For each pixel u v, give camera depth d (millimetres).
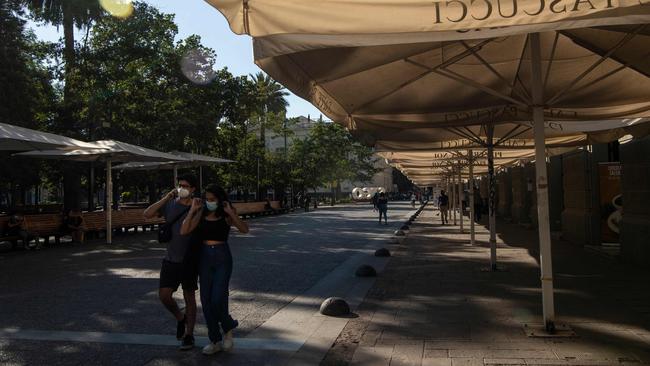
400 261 12695
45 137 14711
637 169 10875
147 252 15695
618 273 10023
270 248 16406
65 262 13523
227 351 5875
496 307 7559
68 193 26969
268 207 39969
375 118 9070
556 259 12203
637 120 9977
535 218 20969
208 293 5715
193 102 28000
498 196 32375
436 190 56156
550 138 11984
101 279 10789
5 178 27359
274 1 4109
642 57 6668
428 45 6312
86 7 25734
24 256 14922
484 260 12484
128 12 26094
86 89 25578
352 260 13312
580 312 7039
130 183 32438
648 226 10281
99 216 20000
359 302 8242
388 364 5301
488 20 3912
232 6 4156
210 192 5746
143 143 26844
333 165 60500
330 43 4102
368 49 6168
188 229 5605
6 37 23188
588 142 11766
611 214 13758
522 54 8047
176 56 27375
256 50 4242
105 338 6438
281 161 51875
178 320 6062
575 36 6723
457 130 11422
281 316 7535
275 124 53500
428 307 7703
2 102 22750
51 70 25969
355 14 4035
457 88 8586
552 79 8484
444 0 3949
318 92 7164
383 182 107562
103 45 26172
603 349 5484
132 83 25828
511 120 8766
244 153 43469
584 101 8500
